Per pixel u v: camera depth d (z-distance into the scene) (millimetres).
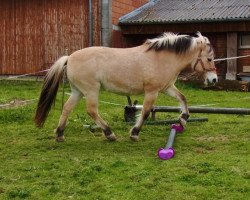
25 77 18000
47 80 8086
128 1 19359
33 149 7988
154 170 6801
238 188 6148
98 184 6352
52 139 8641
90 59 8000
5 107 11500
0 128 9477
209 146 8000
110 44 17922
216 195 5992
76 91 8258
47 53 17891
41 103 8133
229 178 6438
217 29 17406
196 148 7910
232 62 17516
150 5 20891
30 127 9562
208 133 8945
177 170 6773
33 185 6383
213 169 6742
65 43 17812
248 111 8992
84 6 17672
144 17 18609
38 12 17875
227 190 6125
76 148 7996
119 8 18656
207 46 8266
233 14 17188
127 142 8320
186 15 18109
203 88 16266
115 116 10492
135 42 19250
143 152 7711
